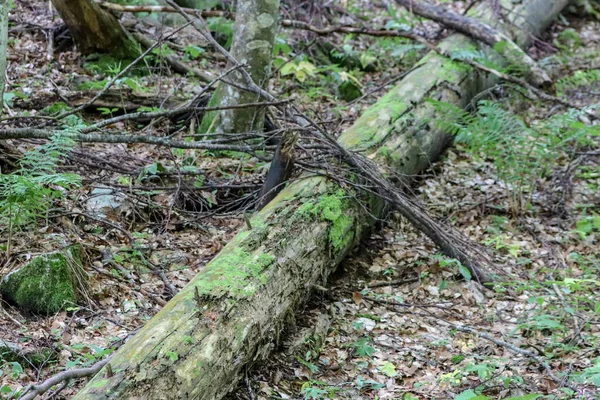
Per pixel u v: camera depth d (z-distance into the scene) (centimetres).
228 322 419
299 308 519
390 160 659
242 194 650
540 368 468
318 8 992
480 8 952
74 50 848
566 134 691
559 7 1062
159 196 624
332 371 473
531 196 705
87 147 663
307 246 514
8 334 444
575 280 490
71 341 450
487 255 624
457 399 380
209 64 873
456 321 539
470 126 684
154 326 398
